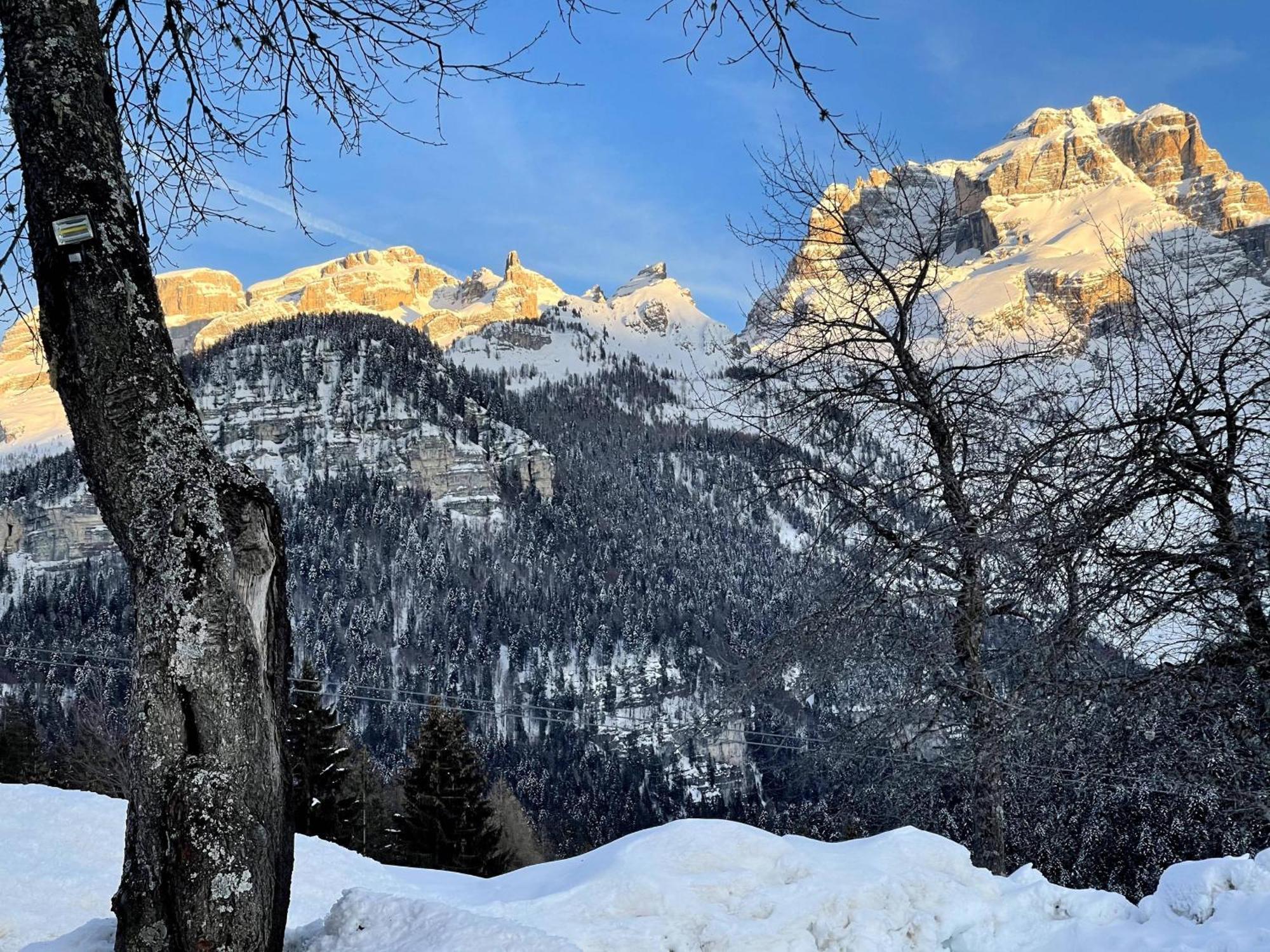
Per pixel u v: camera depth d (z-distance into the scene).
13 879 8.93
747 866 5.71
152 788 3.70
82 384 3.98
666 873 5.52
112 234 4.08
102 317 4.00
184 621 3.79
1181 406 8.76
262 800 3.78
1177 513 8.98
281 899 3.83
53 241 4.01
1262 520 8.55
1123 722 8.44
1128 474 8.47
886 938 5.22
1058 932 5.49
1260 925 5.06
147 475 3.94
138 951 3.61
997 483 9.29
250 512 4.00
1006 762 8.75
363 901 4.84
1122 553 8.57
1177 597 8.41
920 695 9.67
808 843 6.17
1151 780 8.34
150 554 3.88
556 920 5.16
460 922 4.57
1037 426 9.86
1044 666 8.48
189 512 3.90
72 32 4.19
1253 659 8.23
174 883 3.61
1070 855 9.23
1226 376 9.00
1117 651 8.74
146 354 4.05
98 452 3.97
